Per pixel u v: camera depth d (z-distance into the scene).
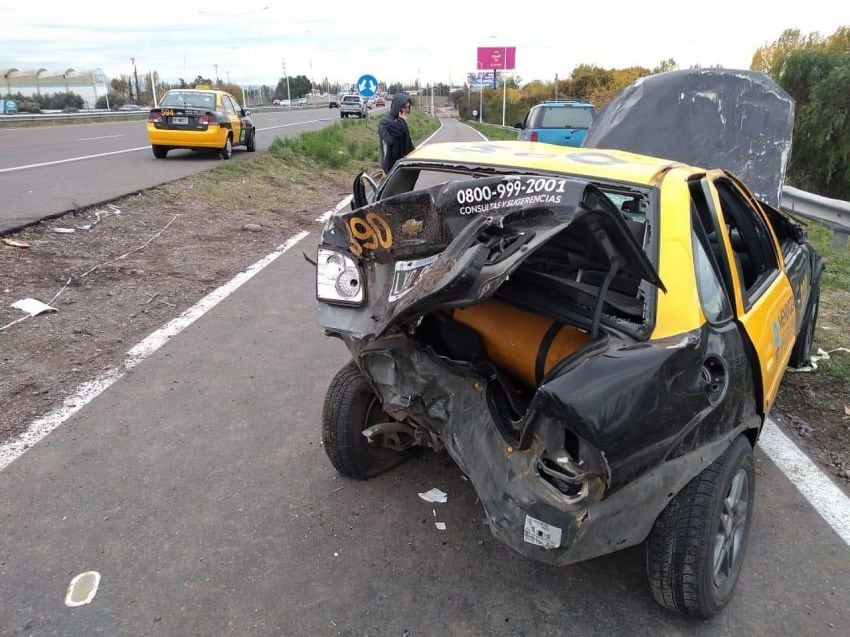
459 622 2.71
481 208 2.49
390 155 9.79
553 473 2.38
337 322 2.96
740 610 2.81
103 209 9.36
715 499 2.48
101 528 3.19
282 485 3.60
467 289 2.28
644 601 2.85
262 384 4.78
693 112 6.73
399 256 2.80
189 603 2.76
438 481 3.69
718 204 3.21
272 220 10.69
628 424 2.21
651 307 2.54
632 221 2.90
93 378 4.73
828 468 3.93
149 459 3.79
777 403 4.71
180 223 9.59
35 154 16.09
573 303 2.83
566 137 15.69
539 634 2.66
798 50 16.42
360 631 2.64
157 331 5.67
